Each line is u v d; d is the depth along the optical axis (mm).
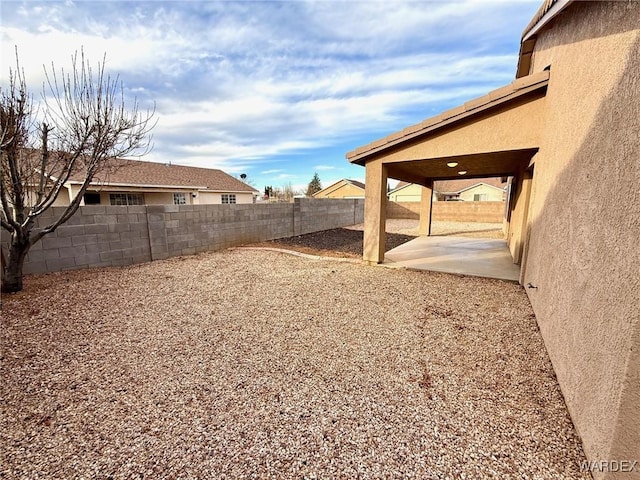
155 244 7746
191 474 1800
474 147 5574
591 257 2199
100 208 6566
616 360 1656
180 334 3715
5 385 2646
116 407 2393
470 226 17797
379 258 7457
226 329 3871
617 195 1846
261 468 1848
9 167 4422
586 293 2225
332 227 16422
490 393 2578
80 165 6062
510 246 9625
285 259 8203
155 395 2549
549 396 2533
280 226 12336
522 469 1838
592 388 1942
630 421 1545
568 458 1915
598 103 2322
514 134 5133
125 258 7129
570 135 3078
